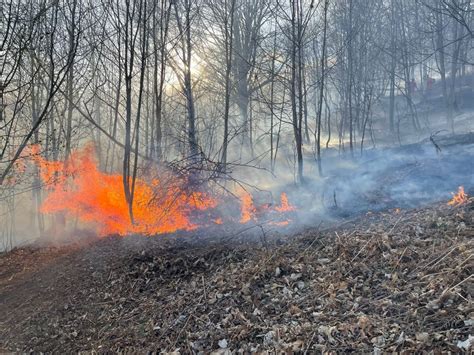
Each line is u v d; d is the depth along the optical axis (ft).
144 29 28.81
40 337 18.53
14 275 29.30
